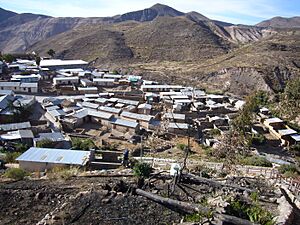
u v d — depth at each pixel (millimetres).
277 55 109500
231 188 17375
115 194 15570
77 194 15539
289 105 63031
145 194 15562
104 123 53438
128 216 13938
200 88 87625
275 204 15617
